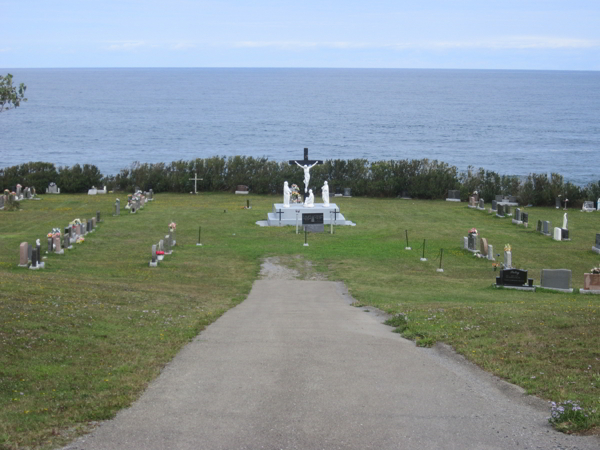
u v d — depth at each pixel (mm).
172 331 17812
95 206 55906
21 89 35938
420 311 21531
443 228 47094
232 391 12234
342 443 9781
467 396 12133
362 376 13336
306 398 11844
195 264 34156
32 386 12297
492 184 64438
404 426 10508
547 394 12117
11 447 9469
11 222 46000
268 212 53500
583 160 121375
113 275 29766
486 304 23453
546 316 19453
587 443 9781
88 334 16531
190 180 67875
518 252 38719
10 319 16812
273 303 24641
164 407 11367
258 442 9789
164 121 192500
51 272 29250
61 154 124000
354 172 69125
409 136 160625
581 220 51531
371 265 34906
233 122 191500
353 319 20781
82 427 10406
